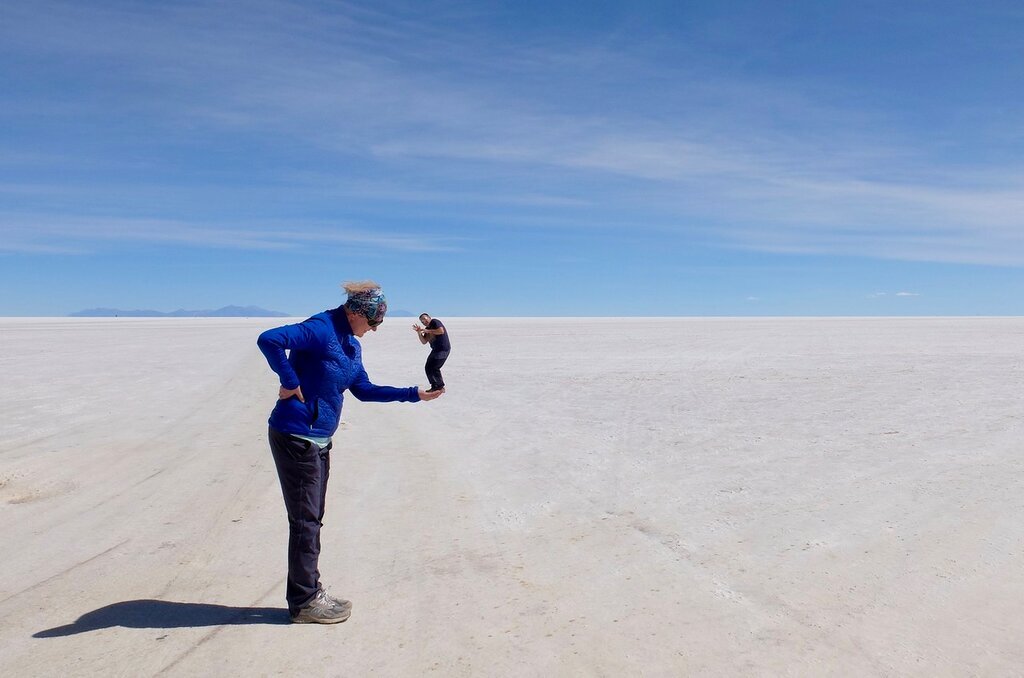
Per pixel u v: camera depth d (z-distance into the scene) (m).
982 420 9.61
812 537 5.06
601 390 13.56
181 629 3.78
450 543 5.13
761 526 5.33
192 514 5.89
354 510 5.99
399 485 6.79
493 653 3.48
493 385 14.54
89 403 12.32
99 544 5.17
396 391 4.17
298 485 3.78
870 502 5.86
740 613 3.88
